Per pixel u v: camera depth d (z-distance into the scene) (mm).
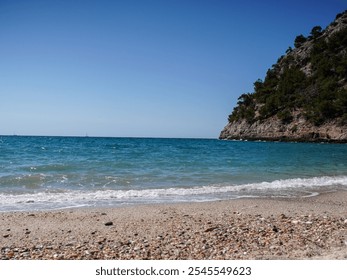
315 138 104438
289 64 160500
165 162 28375
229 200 12797
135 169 22797
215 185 16828
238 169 24203
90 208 11070
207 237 7516
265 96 145000
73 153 39625
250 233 7812
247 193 14781
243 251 6480
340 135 97875
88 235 7812
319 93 117688
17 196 12938
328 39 145250
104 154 38406
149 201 12602
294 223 8898
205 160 31812
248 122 140250
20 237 7633
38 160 28516
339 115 103500
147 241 7250
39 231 8141
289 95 131500
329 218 9695
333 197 14070
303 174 22188
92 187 15461
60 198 12805
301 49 163500
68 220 9289
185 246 6828
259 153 47625
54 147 55625
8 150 44406
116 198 13102
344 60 121625
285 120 120062
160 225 8742
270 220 9320
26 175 18297
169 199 13055
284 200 13102
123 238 7523
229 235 7656
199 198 13367
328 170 24781
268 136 123312
